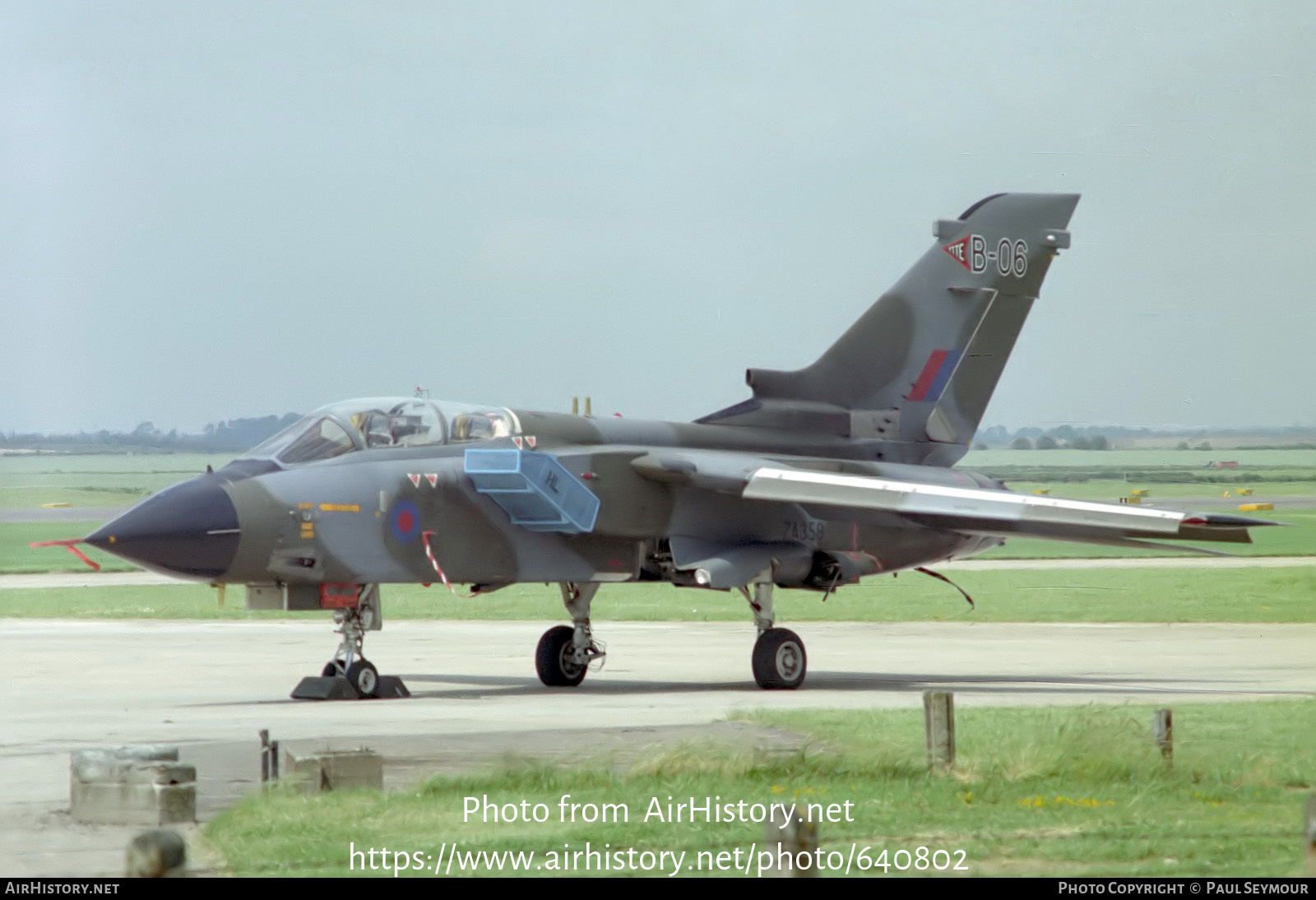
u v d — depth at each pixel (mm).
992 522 45312
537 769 25031
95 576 114938
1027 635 67000
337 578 39938
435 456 42312
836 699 40781
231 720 34906
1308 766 26453
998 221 55281
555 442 44125
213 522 37625
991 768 25641
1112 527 40812
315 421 41375
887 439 52688
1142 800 23500
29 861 19812
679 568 45312
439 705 38719
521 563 43594
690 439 47969
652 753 26188
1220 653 57500
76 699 40375
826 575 47750
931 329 53719
